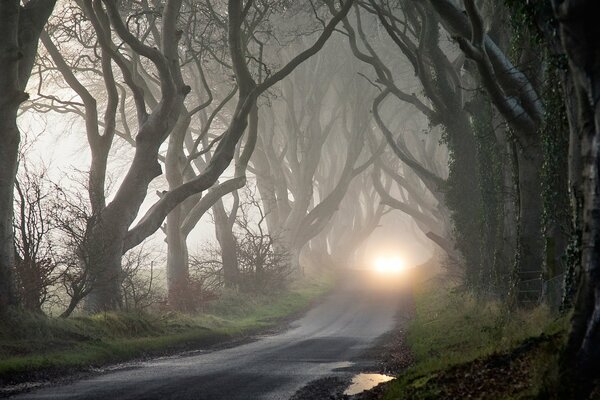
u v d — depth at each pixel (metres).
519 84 41.69
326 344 47.16
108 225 52.72
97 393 23.61
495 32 53.00
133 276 57.75
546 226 38.03
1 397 22.80
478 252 69.19
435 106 70.62
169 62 57.44
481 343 30.77
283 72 62.66
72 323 42.22
